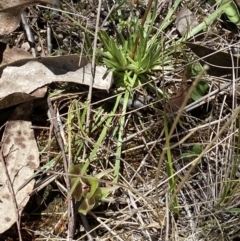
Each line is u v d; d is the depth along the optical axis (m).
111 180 0.36
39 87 0.37
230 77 0.39
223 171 0.36
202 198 0.35
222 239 0.33
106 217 0.35
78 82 0.38
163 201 0.36
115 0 0.42
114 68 0.38
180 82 0.39
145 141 0.38
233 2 0.41
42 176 0.36
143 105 0.38
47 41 0.41
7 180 0.35
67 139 0.37
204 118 0.39
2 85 0.37
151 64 0.38
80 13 0.42
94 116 0.38
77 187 0.33
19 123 0.37
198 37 0.41
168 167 0.33
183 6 0.43
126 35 0.41
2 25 0.38
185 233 0.35
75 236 0.35
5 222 0.34
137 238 0.35
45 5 0.41
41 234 0.35
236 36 0.42
